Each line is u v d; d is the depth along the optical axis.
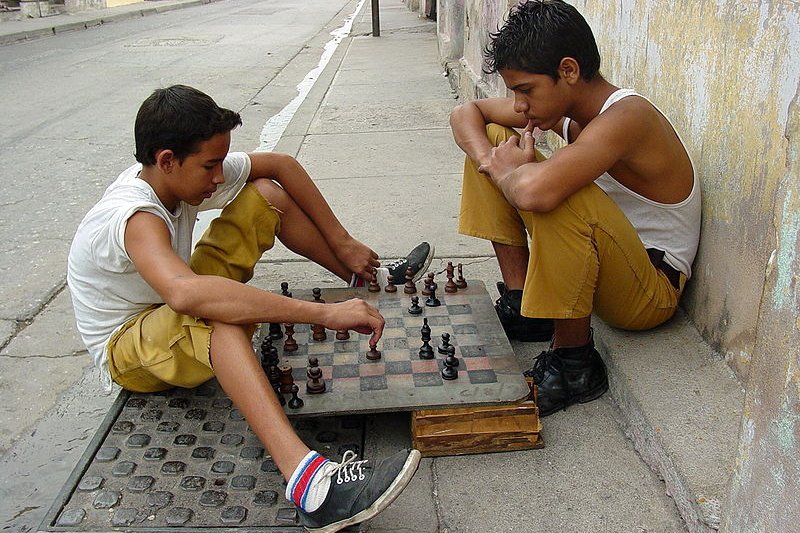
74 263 2.28
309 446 2.19
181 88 2.13
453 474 2.12
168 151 2.09
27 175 5.43
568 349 2.38
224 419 2.30
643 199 2.36
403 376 2.29
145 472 2.08
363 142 5.66
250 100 7.83
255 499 1.97
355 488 1.78
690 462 1.92
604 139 2.09
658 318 2.42
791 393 1.26
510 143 2.31
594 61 2.20
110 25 17.12
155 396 2.41
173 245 2.27
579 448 2.20
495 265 3.37
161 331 2.12
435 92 7.51
